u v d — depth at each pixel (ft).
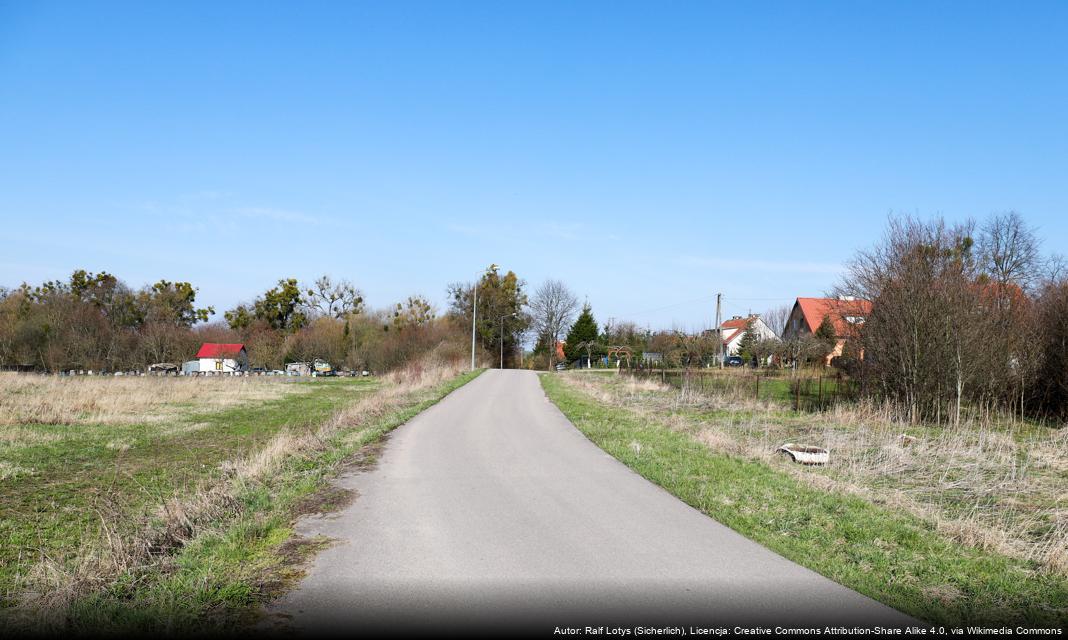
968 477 32.99
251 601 16.30
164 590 16.46
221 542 20.77
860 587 17.48
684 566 19.30
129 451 43.19
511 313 256.52
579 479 32.24
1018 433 51.62
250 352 197.47
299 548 20.68
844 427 52.70
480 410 69.62
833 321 74.54
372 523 23.79
